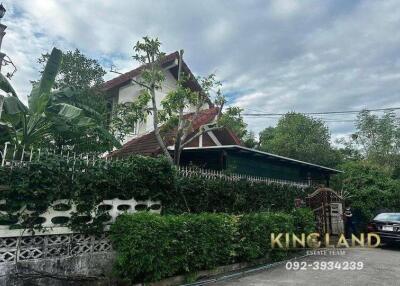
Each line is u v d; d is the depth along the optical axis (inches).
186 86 577.3
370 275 289.7
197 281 263.9
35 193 205.8
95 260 233.9
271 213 369.4
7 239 202.1
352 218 563.5
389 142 1096.8
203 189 318.7
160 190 277.1
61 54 344.5
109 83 537.6
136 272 227.9
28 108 333.7
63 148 327.0
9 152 214.5
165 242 241.6
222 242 292.4
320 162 1011.3
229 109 406.3
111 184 244.1
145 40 380.5
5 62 298.7
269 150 1098.7
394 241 445.1
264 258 343.0
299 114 1160.2
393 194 650.8
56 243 221.3
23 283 200.5
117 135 417.1
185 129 415.5
